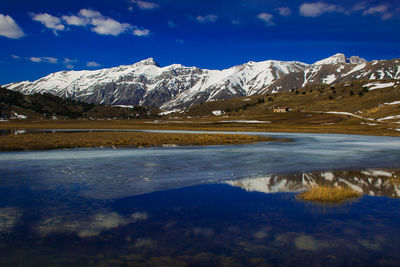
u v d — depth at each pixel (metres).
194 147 42.28
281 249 8.10
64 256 7.71
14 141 46.25
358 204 12.54
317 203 12.75
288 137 70.00
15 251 8.01
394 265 7.20
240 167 23.69
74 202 13.02
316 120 163.00
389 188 15.94
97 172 20.98
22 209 11.89
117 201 13.26
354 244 8.42
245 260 7.45
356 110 187.38
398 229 9.57
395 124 116.06
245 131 104.88
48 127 132.88
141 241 8.66
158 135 68.12
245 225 9.99
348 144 49.34
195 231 9.45
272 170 22.30
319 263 7.29
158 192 15.04
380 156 31.72
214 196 14.18
